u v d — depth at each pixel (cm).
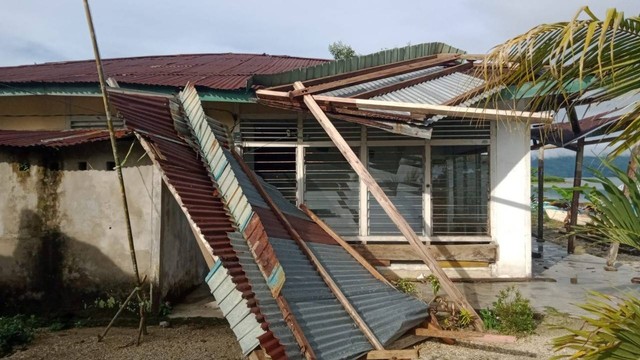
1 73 1123
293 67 1112
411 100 717
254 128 864
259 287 447
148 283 661
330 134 638
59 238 680
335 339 459
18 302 676
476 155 848
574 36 280
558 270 927
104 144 687
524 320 590
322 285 538
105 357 517
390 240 848
